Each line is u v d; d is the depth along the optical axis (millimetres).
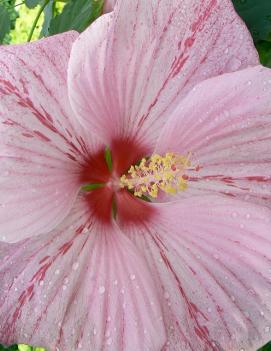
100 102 260
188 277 281
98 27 228
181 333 276
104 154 282
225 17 263
